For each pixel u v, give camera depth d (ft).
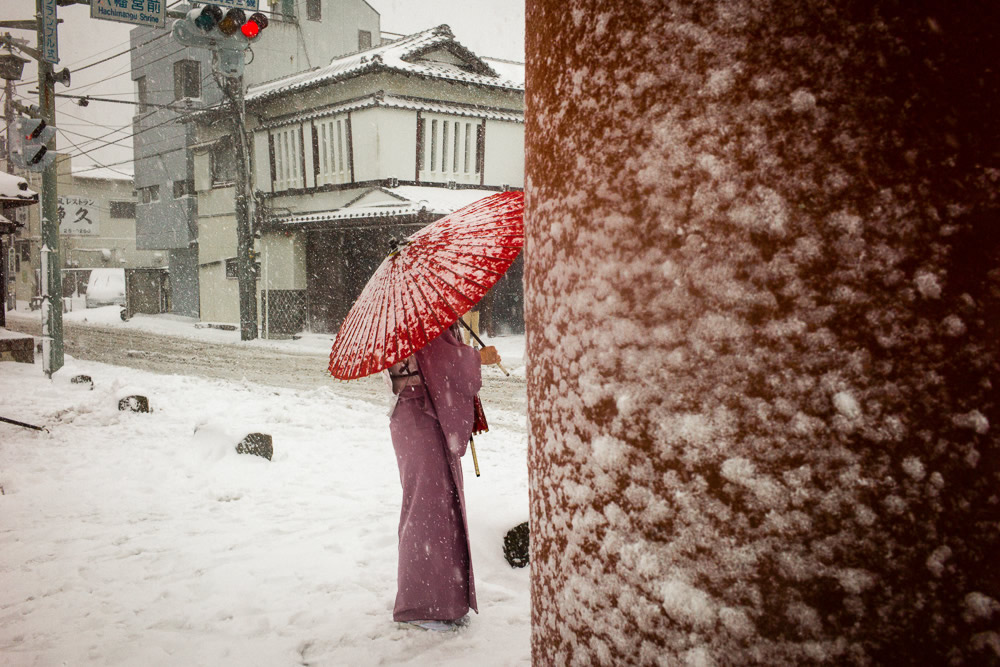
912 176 2.37
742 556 2.61
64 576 12.50
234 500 17.67
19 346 54.39
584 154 3.08
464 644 9.55
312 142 78.13
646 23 2.79
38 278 154.81
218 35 39.29
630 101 2.85
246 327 78.74
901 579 2.41
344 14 101.65
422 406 10.01
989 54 2.30
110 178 158.10
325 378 48.16
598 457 3.01
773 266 2.54
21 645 10.00
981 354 2.34
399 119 71.82
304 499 17.49
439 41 75.97
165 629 10.43
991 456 2.33
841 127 2.44
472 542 12.52
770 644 2.57
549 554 3.43
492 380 46.21
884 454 2.42
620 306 2.91
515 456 23.99
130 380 42.55
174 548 13.89
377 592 11.48
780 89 2.51
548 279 3.40
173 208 105.09
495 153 77.66
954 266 2.35
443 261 8.90
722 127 2.61
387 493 18.02
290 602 11.14
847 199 2.44
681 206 2.71
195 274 107.14
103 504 17.25
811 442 2.50
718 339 2.64
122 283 139.33
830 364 2.47
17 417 29.09
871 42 2.39
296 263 80.84
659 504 2.80
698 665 2.69
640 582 2.86
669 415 2.76
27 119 41.19
